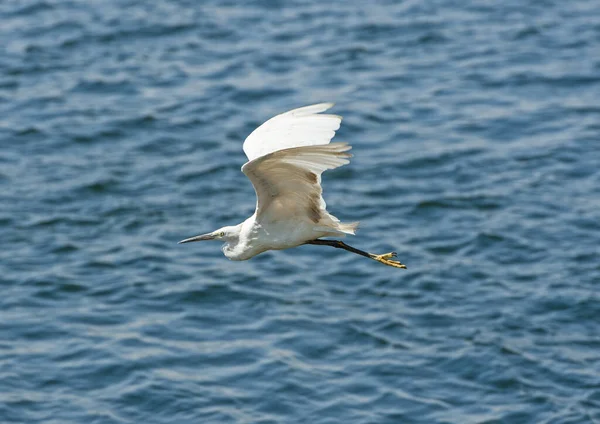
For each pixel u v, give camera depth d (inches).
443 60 1091.3
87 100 1019.3
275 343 671.1
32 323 692.1
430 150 920.3
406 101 1008.2
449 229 808.9
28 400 612.7
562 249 776.9
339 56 1099.9
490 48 1115.3
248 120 978.1
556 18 1189.1
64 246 788.6
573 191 854.5
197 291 730.2
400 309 710.5
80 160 918.4
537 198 845.2
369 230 808.9
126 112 994.1
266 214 438.0
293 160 380.2
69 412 603.5
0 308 708.7
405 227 813.9
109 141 951.0
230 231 462.9
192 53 1112.8
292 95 1019.9
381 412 603.5
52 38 1141.1
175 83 1051.3
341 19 1189.1
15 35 1146.7
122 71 1076.5
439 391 625.9
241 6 1224.8
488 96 1016.9
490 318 698.8
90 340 672.4
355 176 885.8
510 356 657.0
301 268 764.6
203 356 656.4
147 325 692.1
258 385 626.5
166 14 1199.6
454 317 700.7
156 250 784.9
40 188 869.8
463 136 944.9
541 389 627.8
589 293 721.6
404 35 1146.7
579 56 1093.8
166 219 829.2
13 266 760.3
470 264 763.4
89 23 1175.6
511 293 725.9
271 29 1165.7
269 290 733.9
